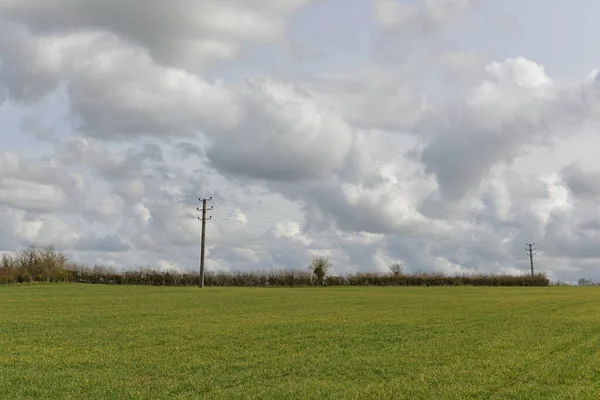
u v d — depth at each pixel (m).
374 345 26.84
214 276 113.69
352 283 122.06
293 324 35.66
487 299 64.00
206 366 21.48
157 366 21.47
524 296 71.44
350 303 55.88
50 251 107.56
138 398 16.42
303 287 108.19
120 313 42.84
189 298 61.66
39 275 103.06
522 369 20.73
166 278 111.06
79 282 107.31
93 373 20.16
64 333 31.00
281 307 50.00
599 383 18.23
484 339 28.77
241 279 114.50
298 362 22.30
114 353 24.48
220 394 16.95
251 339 28.89
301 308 49.03
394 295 73.38
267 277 115.50
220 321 37.50
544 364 21.45
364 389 17.61
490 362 22.05
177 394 17.03
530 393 16.86
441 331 32.19
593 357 23.12
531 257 183.12
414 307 50.72
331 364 21.83
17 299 57.53
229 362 22.34
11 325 34.72
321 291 85.12
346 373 20.22
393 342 27.81
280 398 16.47
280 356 23.75
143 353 24.50
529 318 39.94
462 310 47.28
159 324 35.50
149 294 68.56
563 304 54.94
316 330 32.62
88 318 38.97
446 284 124.19
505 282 125.00
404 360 22.69
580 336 29.77
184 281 111.75
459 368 20.91
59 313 42.53
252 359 23.02
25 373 20.11
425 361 22.45
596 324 35.81
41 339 28.70
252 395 16.83
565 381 18.58
